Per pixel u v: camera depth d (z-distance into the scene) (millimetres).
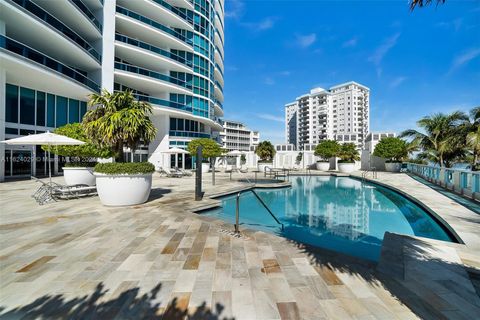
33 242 4055
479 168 12344
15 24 13266
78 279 2834
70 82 15102
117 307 2318
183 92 25781
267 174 22016
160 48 24875
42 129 16281
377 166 25750
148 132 7031
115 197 6730
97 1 18312
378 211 8680
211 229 4836
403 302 2426
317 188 14094
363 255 4809
